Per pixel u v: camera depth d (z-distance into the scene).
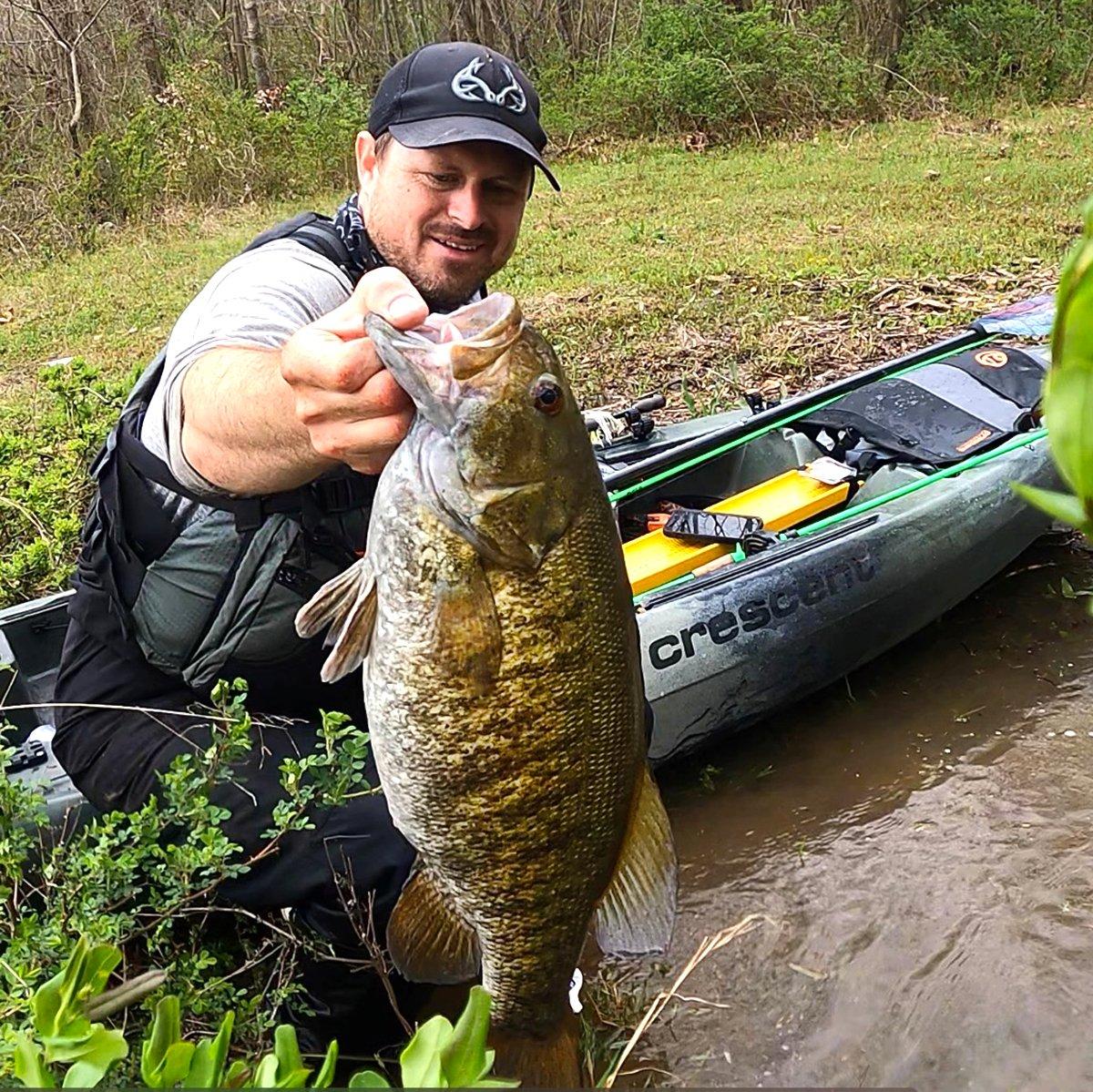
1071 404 0.43
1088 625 4.03
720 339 6.59
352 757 2.19
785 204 10.50
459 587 1.58
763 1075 2.54
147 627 2.41
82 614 2.53
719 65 15.48
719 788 3.46
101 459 2.40
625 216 10.73
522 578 1.60
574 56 18.86
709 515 3.69
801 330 6.56
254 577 2.34
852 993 2.71
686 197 11.45
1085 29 17.56
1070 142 12.69
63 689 2.56
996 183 10.49
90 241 11.82
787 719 3.74
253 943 2.53
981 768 3.40
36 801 2.17
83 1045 1.07
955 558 3.84
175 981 2.09
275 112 14.86
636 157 14.73
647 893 1.85
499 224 2.65
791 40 15.98
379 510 1.62
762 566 3.55
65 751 2.54
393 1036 2.59
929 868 3.04
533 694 1.63
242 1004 2.17
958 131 14.23
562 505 1.61
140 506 2.30
